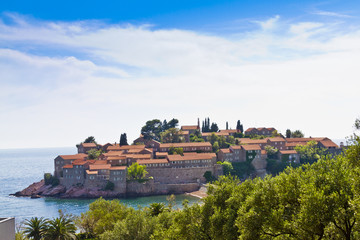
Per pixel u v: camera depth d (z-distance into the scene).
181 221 65.19
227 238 58.31
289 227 45.22
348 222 42.62
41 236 94.88
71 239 96.50
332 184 46.91
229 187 69.69
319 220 42.44
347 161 52.25
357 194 43.25
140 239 82.62
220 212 64.12
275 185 54.06
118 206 115.94
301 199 45.22
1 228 41.25
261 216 49.88
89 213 112.12
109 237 87.50
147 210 113.88
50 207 191.25
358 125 52.41
